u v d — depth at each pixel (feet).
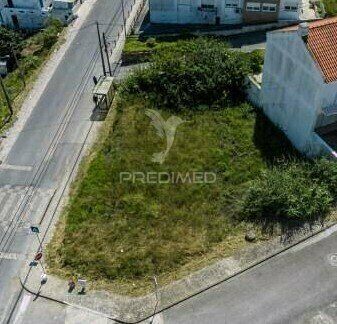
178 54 133.39
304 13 157.99
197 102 122.01
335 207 91.91
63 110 126.82
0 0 169.68
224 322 77.20
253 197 93.81
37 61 147.33
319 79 93.20
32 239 93.35
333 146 100.68
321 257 84.94
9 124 122.83
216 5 157.17
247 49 145.59
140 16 169.07
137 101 123.85
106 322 78.89
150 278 84.23
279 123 113.09
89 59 147.54
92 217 95.20
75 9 169.37
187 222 92.99
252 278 82.79
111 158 108.47
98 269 86.07
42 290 83.87
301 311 77.77
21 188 104.68
